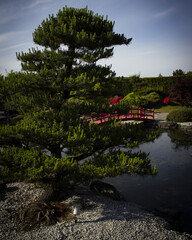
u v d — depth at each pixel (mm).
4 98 5840
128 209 6480
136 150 13789
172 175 9562
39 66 6605
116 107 6699
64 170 5465
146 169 5688
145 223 5602
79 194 7527
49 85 5941
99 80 6387
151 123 21828
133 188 8438
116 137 6207
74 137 5449
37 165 5008
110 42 6746
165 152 13141
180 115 21469
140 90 34719
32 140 5703
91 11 6918
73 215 5824
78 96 6711
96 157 6391
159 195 7773
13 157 5137
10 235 4945
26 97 6367
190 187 8289
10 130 5426
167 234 5086
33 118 5965
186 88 27984
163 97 34719
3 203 6406
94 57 6297
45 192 6738
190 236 5176
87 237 4793
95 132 6020
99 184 7992
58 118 5980
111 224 5391
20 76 5809
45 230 5090
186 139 16031
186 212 6578
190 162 11156
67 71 6375
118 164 5723
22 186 7629
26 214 5707
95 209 6328
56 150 6645
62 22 6363
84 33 5961
